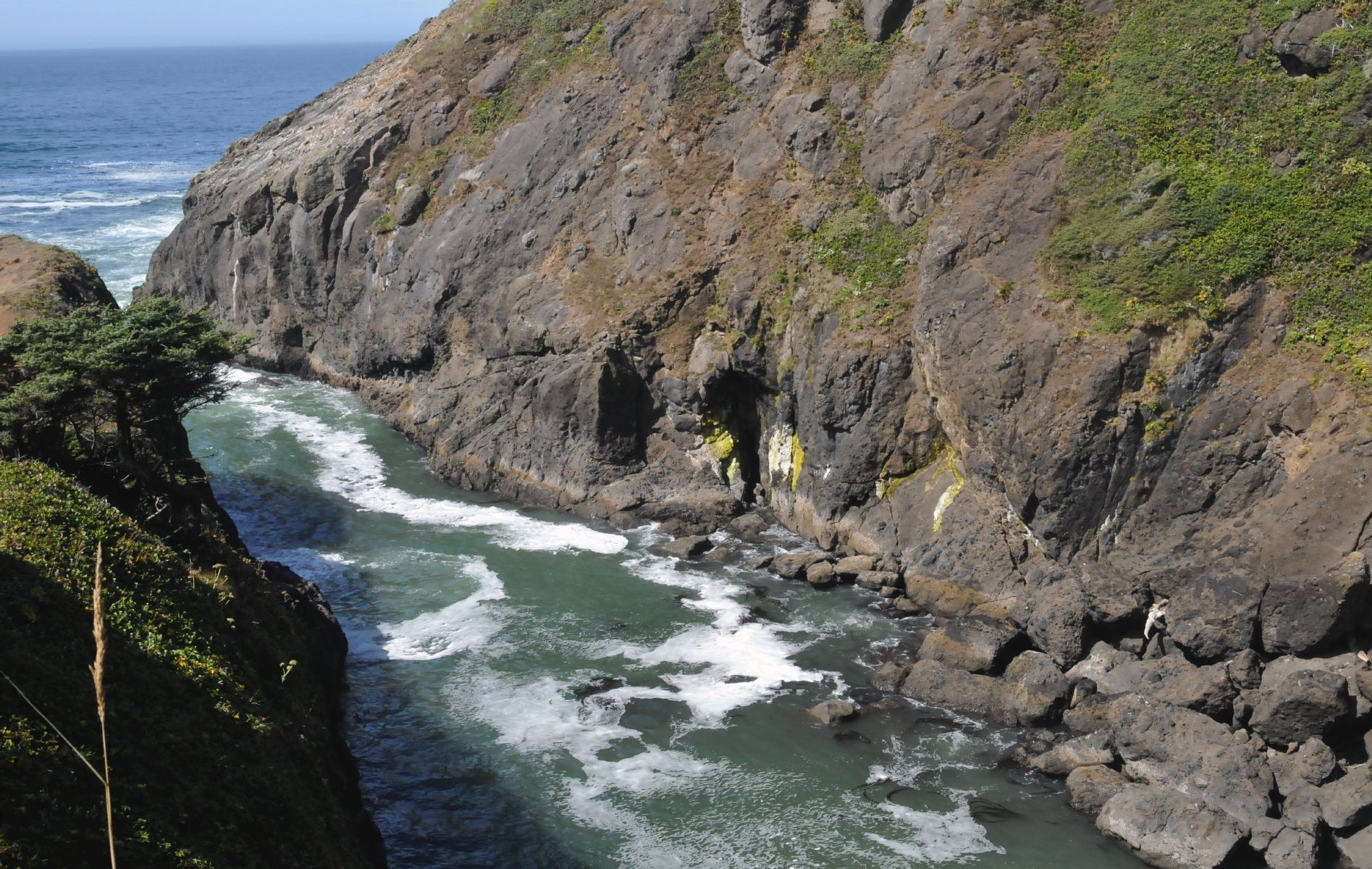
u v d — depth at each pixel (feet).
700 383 150.00
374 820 88.07
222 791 66.49
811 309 143.64
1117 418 114.73
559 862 84.02
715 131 172.14
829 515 138.51
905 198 145.07
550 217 178.50
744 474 153.48
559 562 136.56
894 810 89.92
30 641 66.59
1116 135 131.23
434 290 184.24
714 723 101.86
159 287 244.42
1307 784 88.58
